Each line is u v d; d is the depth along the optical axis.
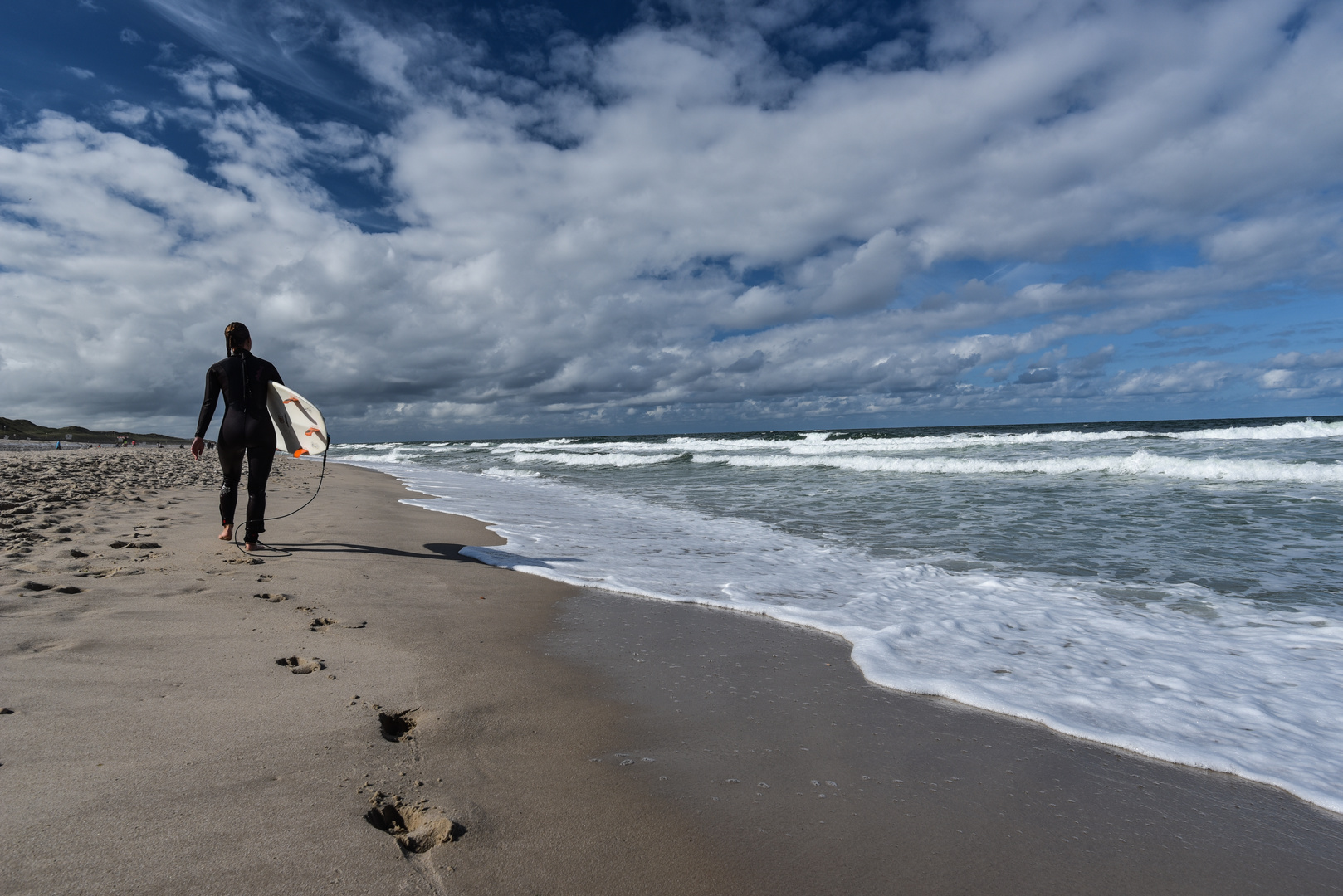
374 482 15.79
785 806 2.08
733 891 1.65
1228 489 11.16
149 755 2.01
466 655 3.36
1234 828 2.07
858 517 9.63
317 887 1.48
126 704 2.36
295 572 4.72
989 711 2.93
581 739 2.50
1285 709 3.01
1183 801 2.23
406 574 5.05
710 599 4.83
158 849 1.55
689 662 3.47
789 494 13.02
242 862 1.54
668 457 25.75
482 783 2.10
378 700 2.68
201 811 1.73
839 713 2.86
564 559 6.24
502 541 7.15
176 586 4.07
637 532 8.32
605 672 3.27
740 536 8.04
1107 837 1.99
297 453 5.43
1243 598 5.02
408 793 1.99
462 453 46.19
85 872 1.44
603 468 23.72
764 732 2.65
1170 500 10.20
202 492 9.91
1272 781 2.36
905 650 3.73
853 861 1.81
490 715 2.64
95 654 2.84
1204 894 1.74
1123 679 3.36
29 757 1.92
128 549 5.03
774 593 5.09
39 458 18.78
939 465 17.55
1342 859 1.92
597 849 1.79
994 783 2.30
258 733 2.24
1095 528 8.13
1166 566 6.13
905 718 2.83
